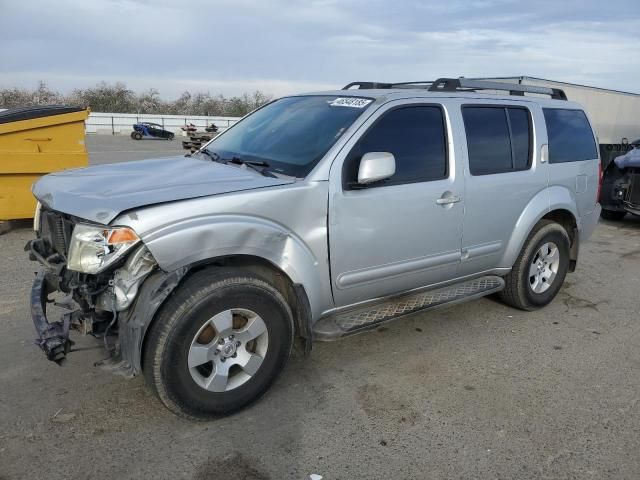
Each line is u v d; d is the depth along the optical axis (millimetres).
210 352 2957
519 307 4949
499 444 2971
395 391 3500
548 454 2896
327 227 3324
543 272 4988
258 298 3033
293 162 3457
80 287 2898
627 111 15727
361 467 2762
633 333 4594
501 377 3730
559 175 4859
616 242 8203
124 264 2773
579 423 3191
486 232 4301
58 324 2912
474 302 5207
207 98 66875
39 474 2637
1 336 4098
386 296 3861
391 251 3684
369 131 3559
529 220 4582
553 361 4004
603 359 4066
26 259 6145
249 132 4168
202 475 2670
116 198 2863
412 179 3760
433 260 3982
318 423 3127
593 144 5359
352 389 3512
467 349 4156
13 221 7844
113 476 2645
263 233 3039
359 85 4766
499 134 4387
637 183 9000
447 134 3977
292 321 3271
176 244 2754
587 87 13773
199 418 3043
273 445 2918
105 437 2939
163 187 3047
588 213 5359
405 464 2791
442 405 3348
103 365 2865
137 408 3225
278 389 3486
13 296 4930
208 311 2865
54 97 60062
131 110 62094
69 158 7477
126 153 22750
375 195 3510
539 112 4758
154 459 2773
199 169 3537
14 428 2992
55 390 3385
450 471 2746
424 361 3932
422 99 3891
